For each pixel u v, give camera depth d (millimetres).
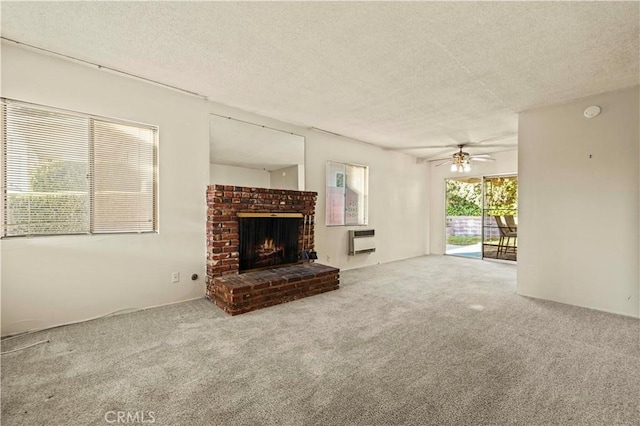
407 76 3002
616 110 3236
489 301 3588
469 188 7309
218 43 2438
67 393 1761
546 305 3453
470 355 2236
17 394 1748
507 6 1949
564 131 3594
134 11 2043
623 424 1519
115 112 3029
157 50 2561
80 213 2887
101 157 2994
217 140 3801
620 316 3111
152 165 3309
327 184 5215
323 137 5133
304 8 1990
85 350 2295
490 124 4578
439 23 2143
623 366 2086
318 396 1745
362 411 1614
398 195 6770
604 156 3311
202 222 3670
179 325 2797
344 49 2510
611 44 2377
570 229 3537
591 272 3385
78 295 2852
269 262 4086
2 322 2510
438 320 2945
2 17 2115
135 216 3207
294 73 2967
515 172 6293
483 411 1613
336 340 2488
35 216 2684
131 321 2887
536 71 2855
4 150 2533
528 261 3857
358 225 5820
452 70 2859
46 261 2695
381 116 4246
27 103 2605
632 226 3141
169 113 3395
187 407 1646
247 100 3695
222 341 2463
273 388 1822
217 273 3555
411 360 2160
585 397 1737
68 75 2779
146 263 3250
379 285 4344
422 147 6262
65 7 2006
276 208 4141
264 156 4277
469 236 7363
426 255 7449
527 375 1965
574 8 1959
